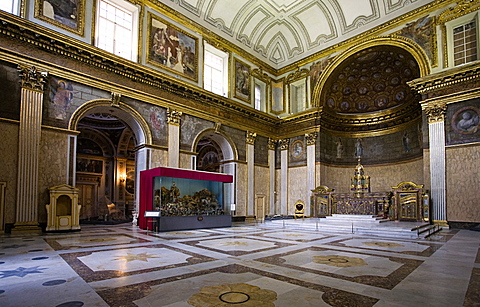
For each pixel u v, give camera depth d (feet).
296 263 19.47
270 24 73.15
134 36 51.13
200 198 48.08
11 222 35.94
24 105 37.52
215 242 29.53
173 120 54.34
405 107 66.23
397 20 58.39
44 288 13.83
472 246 27.61
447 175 48.49
